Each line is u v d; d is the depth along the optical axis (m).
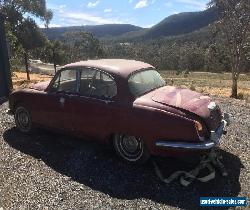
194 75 98.69
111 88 6.57
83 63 7.11
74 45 138.00
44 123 7.70
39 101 7.63
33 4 46.34
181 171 6.32
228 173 6.31
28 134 8.23
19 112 8.20
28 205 5.28
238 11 18.41
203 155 6.64
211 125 6.18
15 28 45.78
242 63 17.78
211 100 6.70
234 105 12.30
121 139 6.57
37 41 48.09
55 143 7.66
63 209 5.18
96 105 6.67
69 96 7.08
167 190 5.75
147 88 6.75
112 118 6.47
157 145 6.05
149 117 6.09
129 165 6.58
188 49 158.38
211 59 131.00
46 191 5.70
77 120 7.02
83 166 6.58
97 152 7.10
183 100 6.28
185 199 5.50
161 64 155.75
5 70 12.55
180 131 5.89
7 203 5.32
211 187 5.84
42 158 6.95
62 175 6.27
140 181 6.04
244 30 18.03
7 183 5.94
